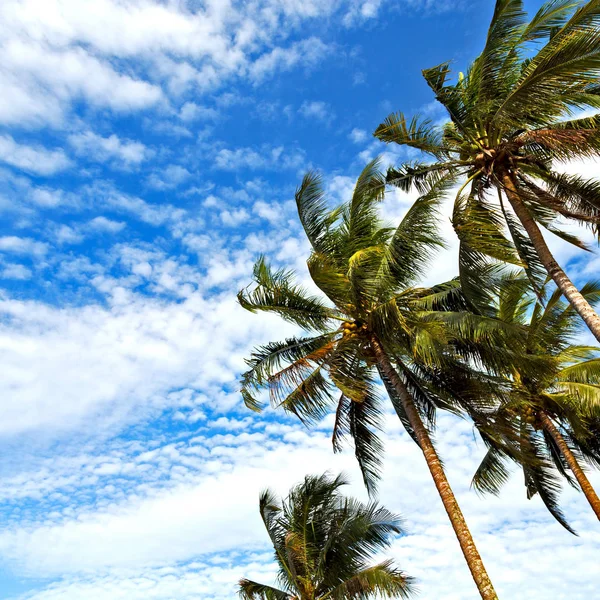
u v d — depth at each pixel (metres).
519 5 15.75
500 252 14.22
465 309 17.83
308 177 17.81
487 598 13.50
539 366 14.86
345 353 16.30
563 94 14.76
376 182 17.86
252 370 16.95
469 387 16.22
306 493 20.19
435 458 15.34
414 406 16.14
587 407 19.52
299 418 16.77
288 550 19.06
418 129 16.91
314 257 15.92
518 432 16.39
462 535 14.34
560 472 22.28
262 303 16.89
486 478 23.08
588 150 14.88
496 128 16.05
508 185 16.03
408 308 16.11
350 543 18.33
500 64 16.05
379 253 15.95
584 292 21.45
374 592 16.33
